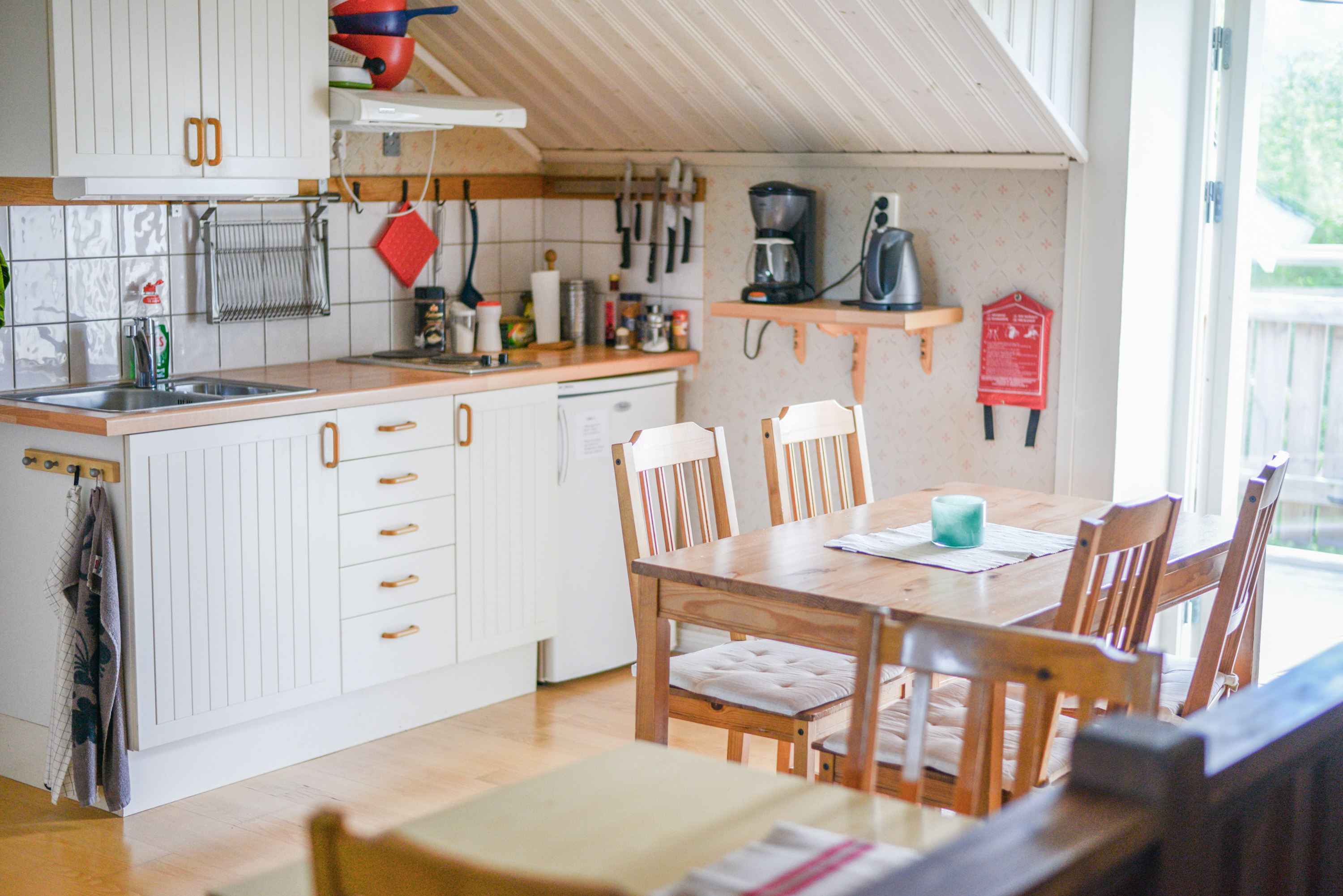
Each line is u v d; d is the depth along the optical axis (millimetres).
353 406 3398
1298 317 4000
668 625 2562
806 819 1450
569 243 4660
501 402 3777
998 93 3385
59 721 3061
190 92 3230
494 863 1324
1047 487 3744
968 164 3732
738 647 2898
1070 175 3566
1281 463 2594
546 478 3945
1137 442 3697
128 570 3006
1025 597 2285
